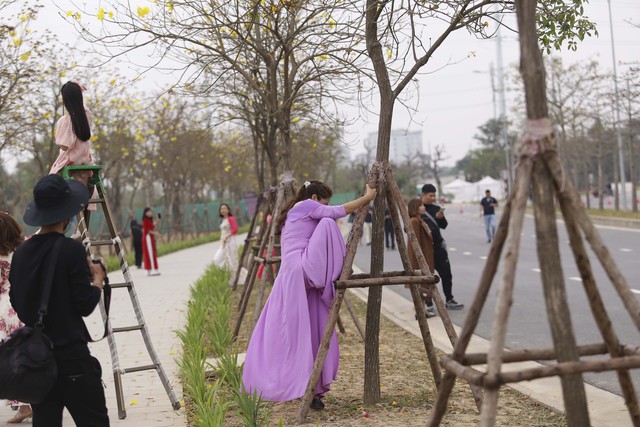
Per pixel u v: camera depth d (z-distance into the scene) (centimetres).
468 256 2345
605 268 386
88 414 458
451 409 666
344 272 655
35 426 459
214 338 929
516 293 1433
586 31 816
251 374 673
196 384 689
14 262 463
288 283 668
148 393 783
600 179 4312
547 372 355
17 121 1814
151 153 3647
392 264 2300
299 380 654
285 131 1167
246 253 1747
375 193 680
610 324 407
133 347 1062
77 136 707
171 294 1755
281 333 666
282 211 723
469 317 403
